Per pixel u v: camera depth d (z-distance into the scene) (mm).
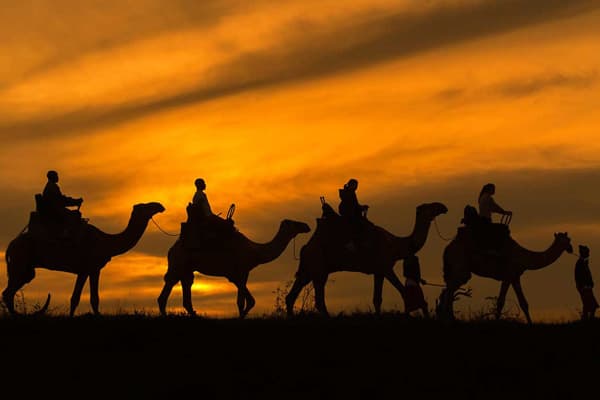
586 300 29656
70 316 27000
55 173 29016
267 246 30234
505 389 23719
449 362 24781
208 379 23531
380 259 29406
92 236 28969
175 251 29672
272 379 23656
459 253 29562
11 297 28375
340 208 29766
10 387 22969
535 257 29703
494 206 29938
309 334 26031
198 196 29891
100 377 23516
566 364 24953
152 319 26453
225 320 27234
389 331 26547
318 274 29531
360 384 23562
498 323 27812
